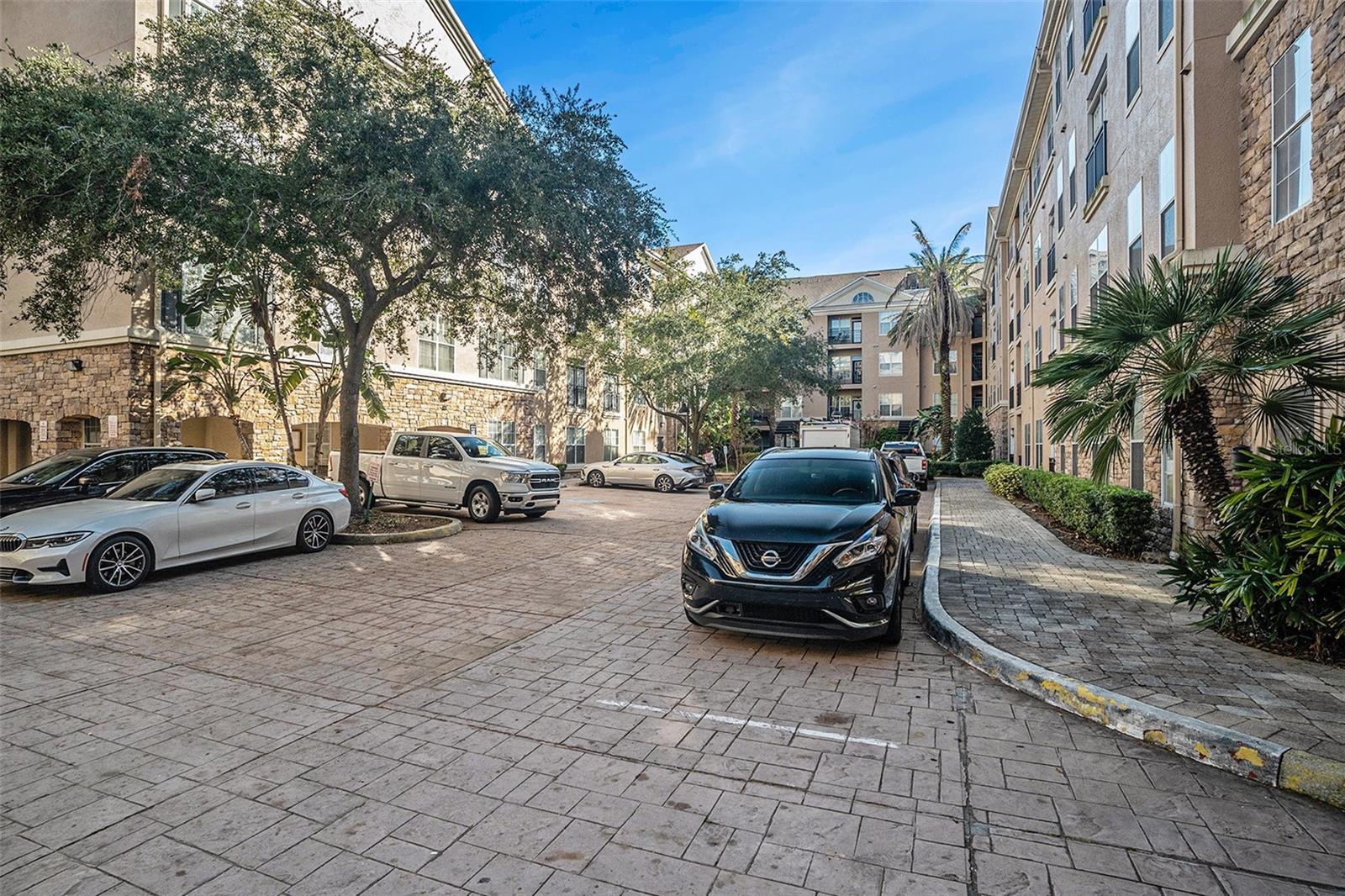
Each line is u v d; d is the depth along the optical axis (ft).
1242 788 11.53
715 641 20.03
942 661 18.13
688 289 100.17
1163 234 34.04
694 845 9.90
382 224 37.93
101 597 25.18
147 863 9.53
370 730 14.01
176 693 16.14
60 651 19.19
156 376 49.83
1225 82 29.09
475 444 50.14
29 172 30.04
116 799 11.28
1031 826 10.34
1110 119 43.60
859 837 10.06
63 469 35.19
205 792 11.53
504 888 8.96
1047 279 67.36
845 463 24.26
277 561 32.07
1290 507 16.93
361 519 42.52
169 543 27.61
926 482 85.40
